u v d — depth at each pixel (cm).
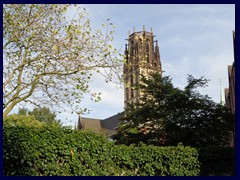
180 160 1775
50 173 1266
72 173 1336
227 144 2962
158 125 2989
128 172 1546
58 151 1310
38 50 1702
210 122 2891
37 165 1241
